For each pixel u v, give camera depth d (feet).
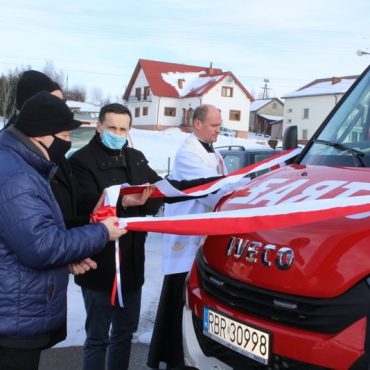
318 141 11.09
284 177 9.89
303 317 7.27
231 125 180.65
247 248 8.31
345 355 6.72
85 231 7.83
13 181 7.25
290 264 7.49
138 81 193.16
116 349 11.62
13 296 7.38
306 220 7.27
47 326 7.68
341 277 6.96
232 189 11.38
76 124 8.03
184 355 9.68
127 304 11.35
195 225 8.02
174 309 12.33
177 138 121.80
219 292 8.82
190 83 187.93
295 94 193.06
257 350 7.76
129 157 11.23
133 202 10.43
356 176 8.84
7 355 7.57
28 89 10.69
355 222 7.41
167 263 12.22
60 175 10.05
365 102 11.07
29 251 7.18
